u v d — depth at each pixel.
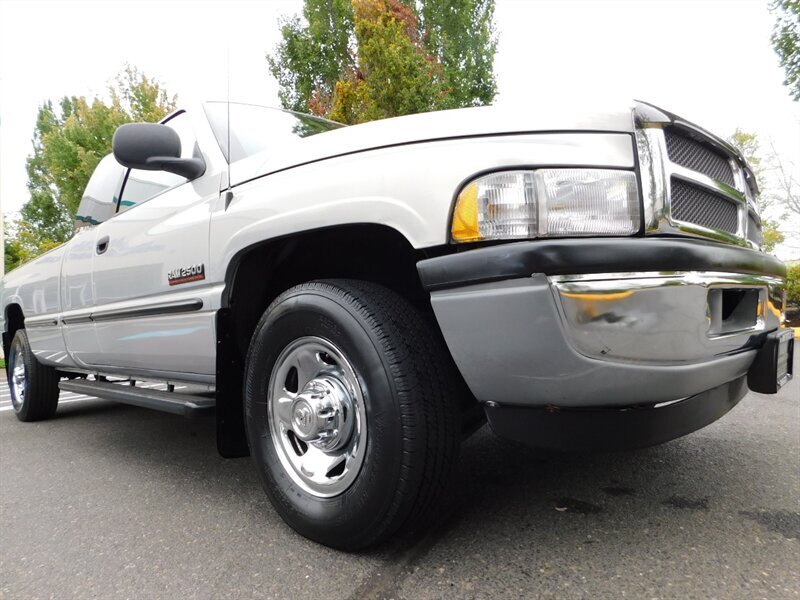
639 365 1.48
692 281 1.55
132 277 2.91
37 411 4.60
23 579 1.80
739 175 2.16
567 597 1.51
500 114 1.66
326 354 1.97
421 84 10.87
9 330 5.10
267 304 2.42
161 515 2.31
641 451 2.83
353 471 1.81
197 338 2.44
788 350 2.21
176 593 1.65
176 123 2.99
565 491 2.30
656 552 1.75
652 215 1.58
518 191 1.54
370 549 1.85
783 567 1.63
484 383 1.63
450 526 1.99
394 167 1.71
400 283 2.23
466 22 14.55
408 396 1.69
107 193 3.61
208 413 2.40
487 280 1.50
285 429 2.07
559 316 1.42
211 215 2.35
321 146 2.00
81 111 16.31
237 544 1.97
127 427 4.25
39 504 2.55
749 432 3.19
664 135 1.67
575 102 1.66
